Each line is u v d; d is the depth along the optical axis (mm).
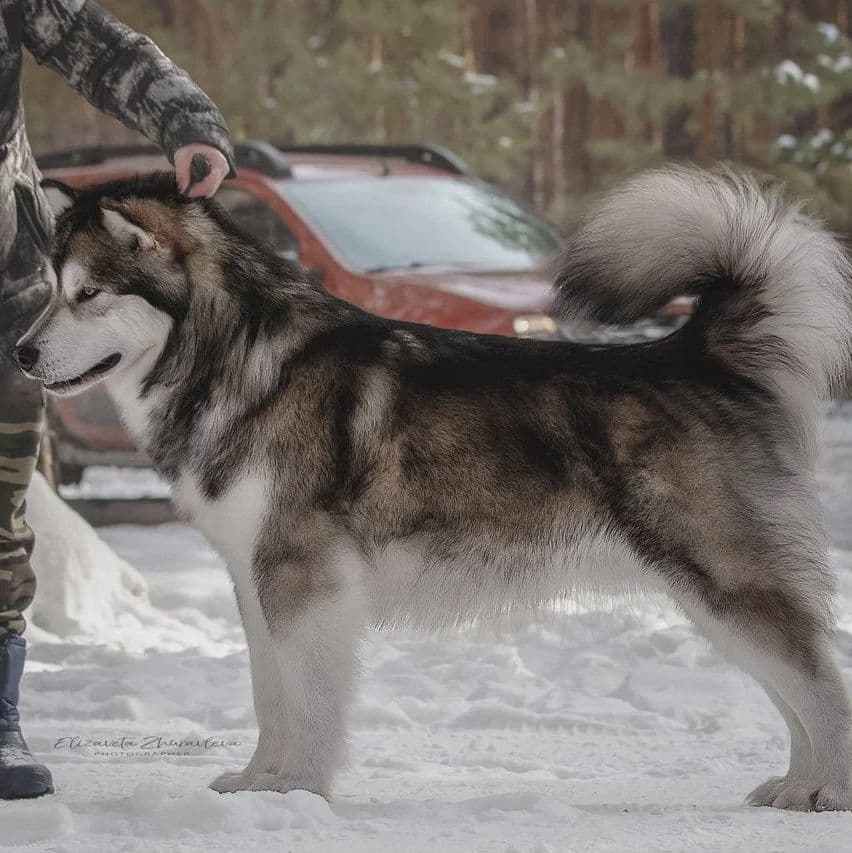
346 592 5477
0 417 5867
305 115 29656
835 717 5293
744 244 5637
